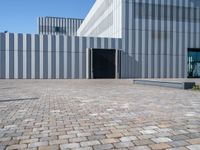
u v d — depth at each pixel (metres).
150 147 3.97
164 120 5.94
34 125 5.52
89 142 4.27
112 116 6.46
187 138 4.44
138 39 35.66
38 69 32.47
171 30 37.12
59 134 4.79
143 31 35.84
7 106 8.24
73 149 3.93
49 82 24.70
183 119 6.05
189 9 37.94
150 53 36.22
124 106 8.15
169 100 9.73
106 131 4.98
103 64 34.75
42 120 6.03
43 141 4.36
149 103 8.85
